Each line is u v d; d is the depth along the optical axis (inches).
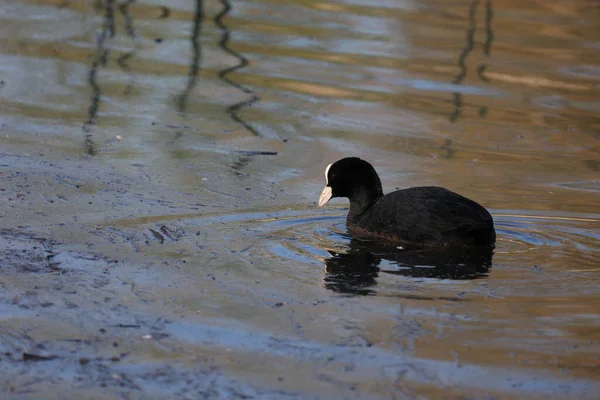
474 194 561.6
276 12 1110.4
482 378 319.3
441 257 443.2
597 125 741.9
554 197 558.9
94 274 406.3
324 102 772.6
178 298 383.2
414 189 484.4
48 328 350.3
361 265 429.7
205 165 600.7
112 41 940.6
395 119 734.5
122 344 339.6
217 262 427.5
